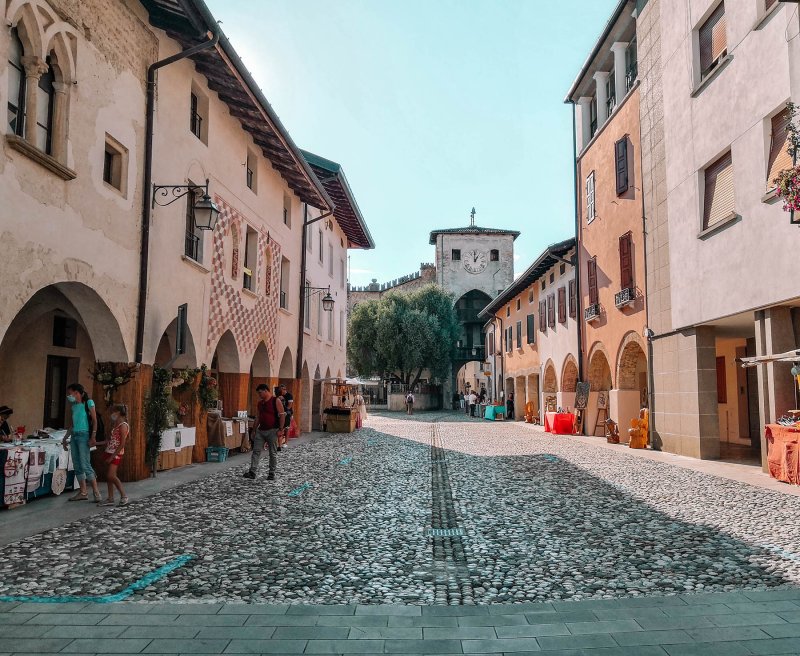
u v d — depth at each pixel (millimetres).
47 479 10078
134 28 11430
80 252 9664
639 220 19438
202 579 5754
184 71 13586
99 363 11328
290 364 22984
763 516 8555
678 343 16828
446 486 11641
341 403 28984
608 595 5289
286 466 14469
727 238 13898
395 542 7250
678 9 16344
